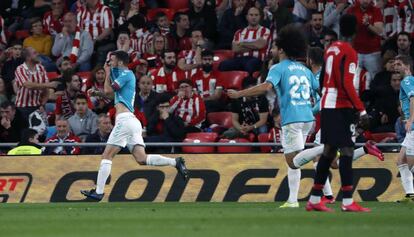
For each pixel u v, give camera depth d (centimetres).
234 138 4212
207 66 4566
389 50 4488
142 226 2117
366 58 4650
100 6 5025
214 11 4988
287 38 2945
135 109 4247
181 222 2250
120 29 4984
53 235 1892
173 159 3312
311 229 2012
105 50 4969
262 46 4716
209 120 4469
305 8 4859
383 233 1941
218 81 4581
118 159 3772
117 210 2950
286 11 4662
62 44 5081
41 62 5041
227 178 3747
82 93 4284
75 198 3744
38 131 4394
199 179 3747
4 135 4328
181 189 3744
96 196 3316
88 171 3762
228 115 4438
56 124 4094
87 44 4972
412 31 4841
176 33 4928
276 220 2309
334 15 4747
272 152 3772
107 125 4056
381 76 4372
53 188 3753
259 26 4753
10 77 4853
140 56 4869
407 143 3400
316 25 4619
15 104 4662
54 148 4003
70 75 4444
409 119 3319
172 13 5284
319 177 2719
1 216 2620
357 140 4069
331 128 2630
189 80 4384
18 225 2216
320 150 2898
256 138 4222
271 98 4228
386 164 3756
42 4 5519
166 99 4281
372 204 3416
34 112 4431
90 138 4075
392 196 3744
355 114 2677
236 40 4762
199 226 2097
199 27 4875
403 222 2277
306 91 2964
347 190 2703
